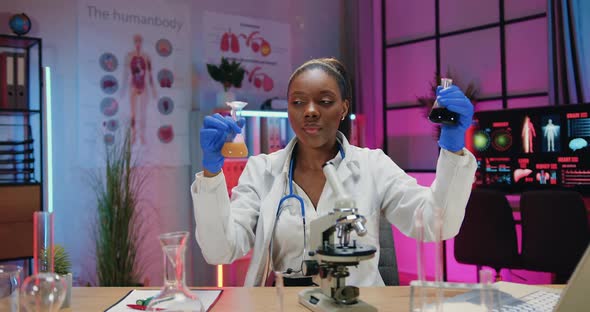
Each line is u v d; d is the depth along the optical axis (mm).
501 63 4273
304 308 1213
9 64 3109
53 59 3529
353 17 5059
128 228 3494
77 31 3613
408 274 4734
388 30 5113
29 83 3418
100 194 3691
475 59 4457
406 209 1568
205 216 1429
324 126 1477
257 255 1593
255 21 4508
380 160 1735
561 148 3529
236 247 1553
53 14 3529
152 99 3938
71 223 3586
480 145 3902
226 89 4125
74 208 3598
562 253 3039
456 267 4477
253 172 1766
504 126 3785
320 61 1581
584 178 3436
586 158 3426
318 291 1262
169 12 4020
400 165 4977
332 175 1115
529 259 3143
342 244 1128
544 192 3074
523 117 3701
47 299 1040
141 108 3889
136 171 3857
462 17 4543
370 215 1614
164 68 3996
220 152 1354
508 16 4234
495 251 3230
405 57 4965
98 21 3693
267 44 4586
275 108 4238
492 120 3844
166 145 3998
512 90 4223
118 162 3611
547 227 3070
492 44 4340
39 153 3432
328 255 1058
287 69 4723
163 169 3994
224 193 1423
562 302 898
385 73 5125
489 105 4371
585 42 3732
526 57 4133
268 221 1593
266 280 1669
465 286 1097
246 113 3910
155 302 978
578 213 3002
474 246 3299
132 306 1266
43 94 3234
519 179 3721
